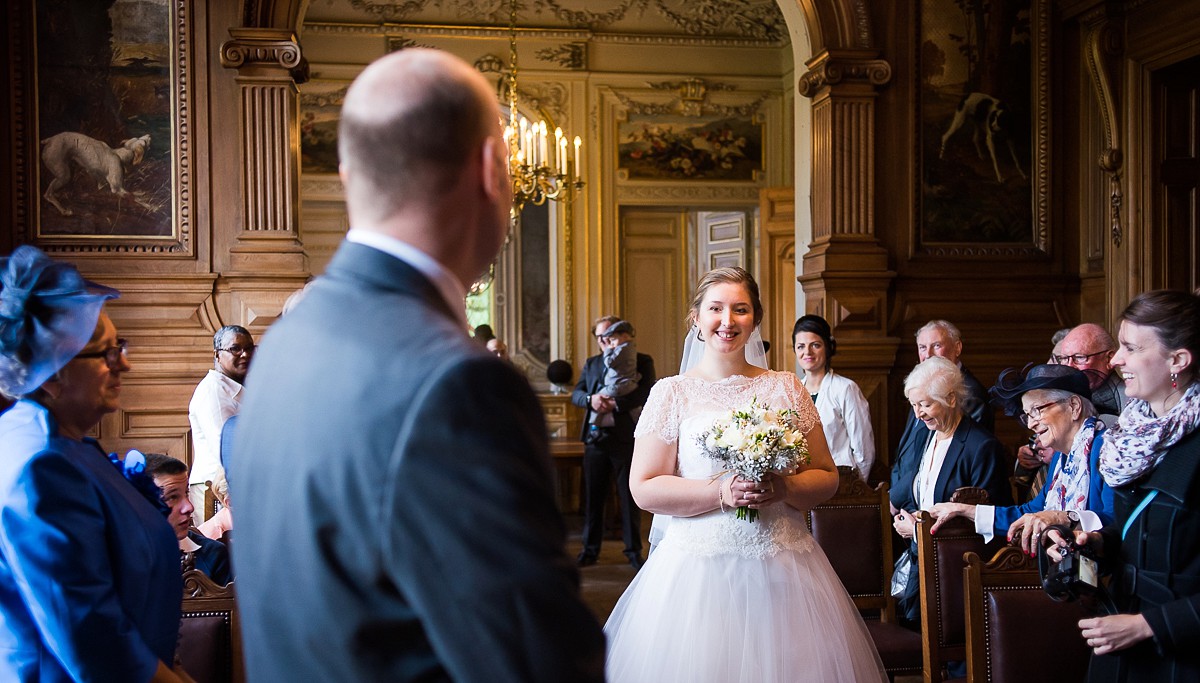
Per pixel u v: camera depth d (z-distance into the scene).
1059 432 3.21
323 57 10.39
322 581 1.02
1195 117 6.39
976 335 6.98
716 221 11.32
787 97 11.05
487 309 10.84
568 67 10.75
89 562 1.77
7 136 6.13
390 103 1.12
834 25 6.81
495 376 1.01
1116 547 2.41
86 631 1.74
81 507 1.80
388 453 0.99
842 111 6.76
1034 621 2.94
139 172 6.25
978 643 2.96
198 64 6.29
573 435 10.41
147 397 6.19
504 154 1.21
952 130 7.00
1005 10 7.05
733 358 3.26
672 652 2.92
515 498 0.97
